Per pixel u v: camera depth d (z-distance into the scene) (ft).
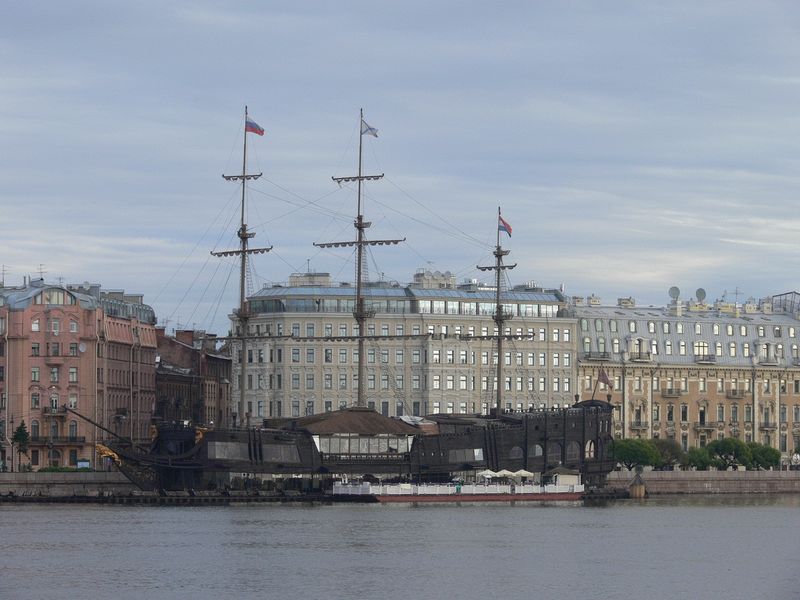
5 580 561.43
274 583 560.20
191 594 537.65
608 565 623.36
